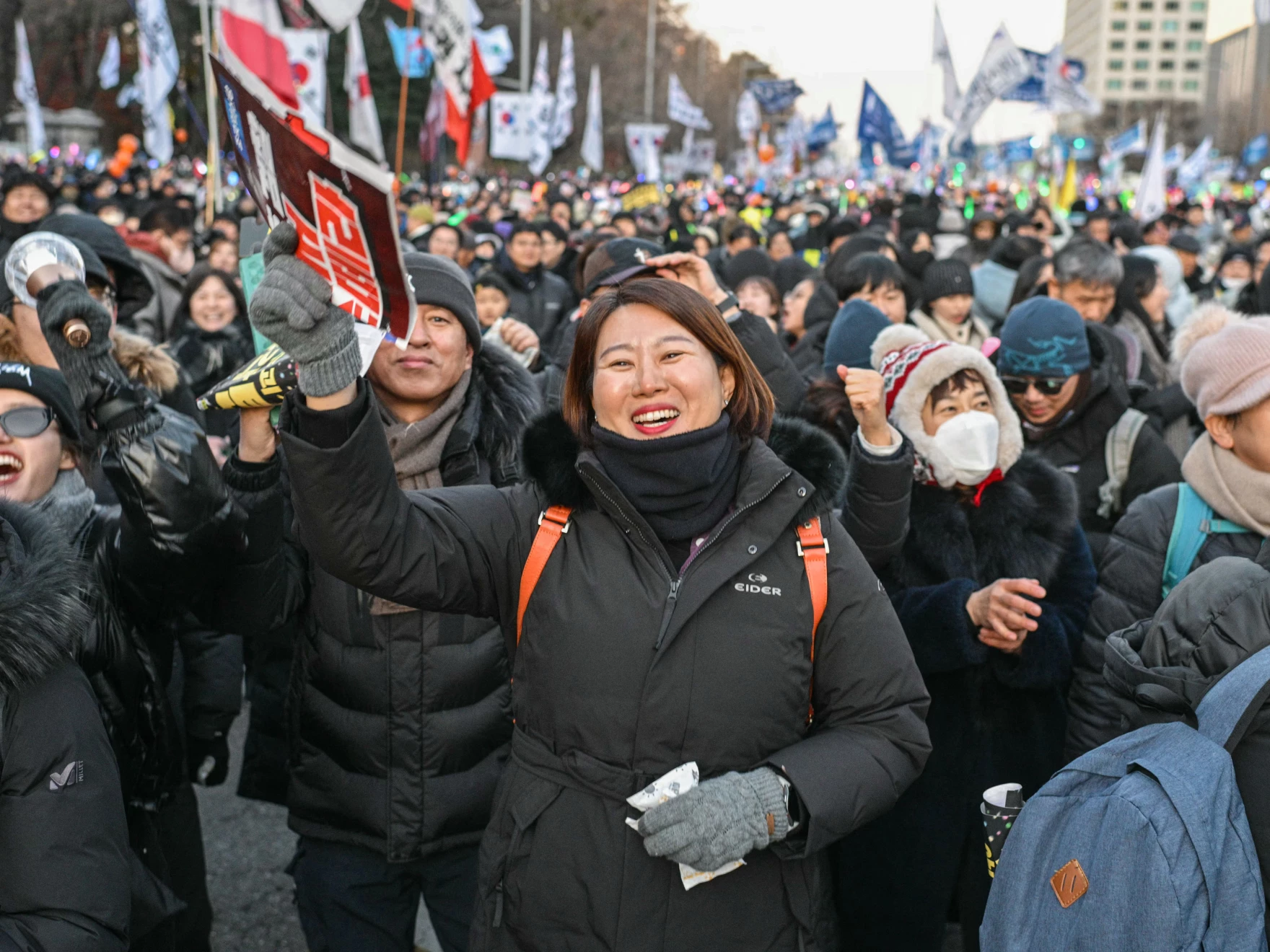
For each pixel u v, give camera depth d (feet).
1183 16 550.77
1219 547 8.70
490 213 61.52
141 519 7.00
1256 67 343.46
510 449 9.14
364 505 5.83
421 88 115.34
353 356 5.49
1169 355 18.56
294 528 8.59
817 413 10.98
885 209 47.96
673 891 6.13
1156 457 12.07
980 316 22.86
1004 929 5.90
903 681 6.50
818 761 6.12
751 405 6.55
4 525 6.35
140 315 21.33
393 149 117.19
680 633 6.16
